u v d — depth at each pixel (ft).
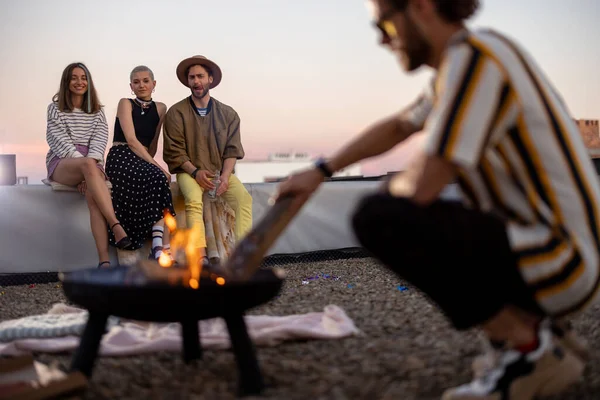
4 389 6.69
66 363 8.18
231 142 18.53
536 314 5.68
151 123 18.31
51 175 17.61
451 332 9.02
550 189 5.38
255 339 8.62
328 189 20.67
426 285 5.53
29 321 9.98
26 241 17.60
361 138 6.86
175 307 6.27
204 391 6.86
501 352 5.85
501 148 5.39
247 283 6.46
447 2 5.47
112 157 17.46
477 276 5.38
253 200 19.56
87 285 6.41
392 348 8.27
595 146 26.91
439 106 5.19
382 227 5.37
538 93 5.30
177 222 18.29
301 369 7.45
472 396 5.73
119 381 7.22
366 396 6.41
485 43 5.22
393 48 6.00
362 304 11.94
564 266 5.32
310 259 20.39
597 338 8.43
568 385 5.94
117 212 17.04
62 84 17.70
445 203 5.43
